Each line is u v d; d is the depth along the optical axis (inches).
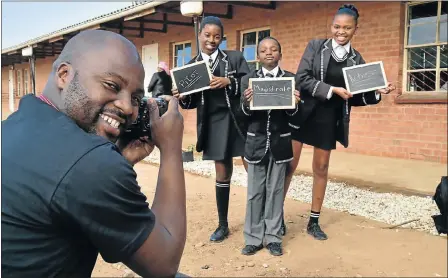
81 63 44.8
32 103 46.2
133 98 47.9
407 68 340.8
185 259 146.6
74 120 45.6
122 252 43.1
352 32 157.5
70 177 40.5
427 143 327.0
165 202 49.6
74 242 44.3
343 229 175.9
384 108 351.6
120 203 41.8
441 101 315.0
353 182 264.4
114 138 47.1
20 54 839.1
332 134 161.2
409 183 258.5
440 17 321.1
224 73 159.2
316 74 159.9
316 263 142.3
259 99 140.1
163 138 52.6
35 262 42.2
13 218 41.2
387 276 132.0
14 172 41.4
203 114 159.5
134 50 47.6
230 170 165.0
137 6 471.2
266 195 151.2
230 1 418.6
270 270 137.1
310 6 400.5
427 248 154.6
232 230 175.3
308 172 298.2
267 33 460.4
